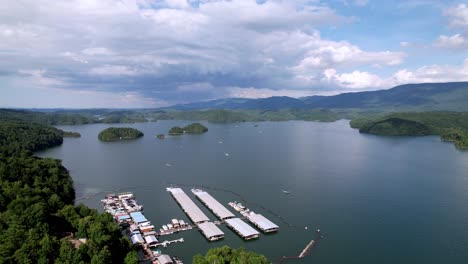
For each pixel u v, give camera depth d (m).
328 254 170.50
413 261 164.38
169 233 190.75
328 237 189.50
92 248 135.00
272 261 162.38
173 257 163.38
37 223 147.75
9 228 139.50
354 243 182.38
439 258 167.38
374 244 181.50
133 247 158.25
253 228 197.25
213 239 182.88
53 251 128.88
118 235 158.00
